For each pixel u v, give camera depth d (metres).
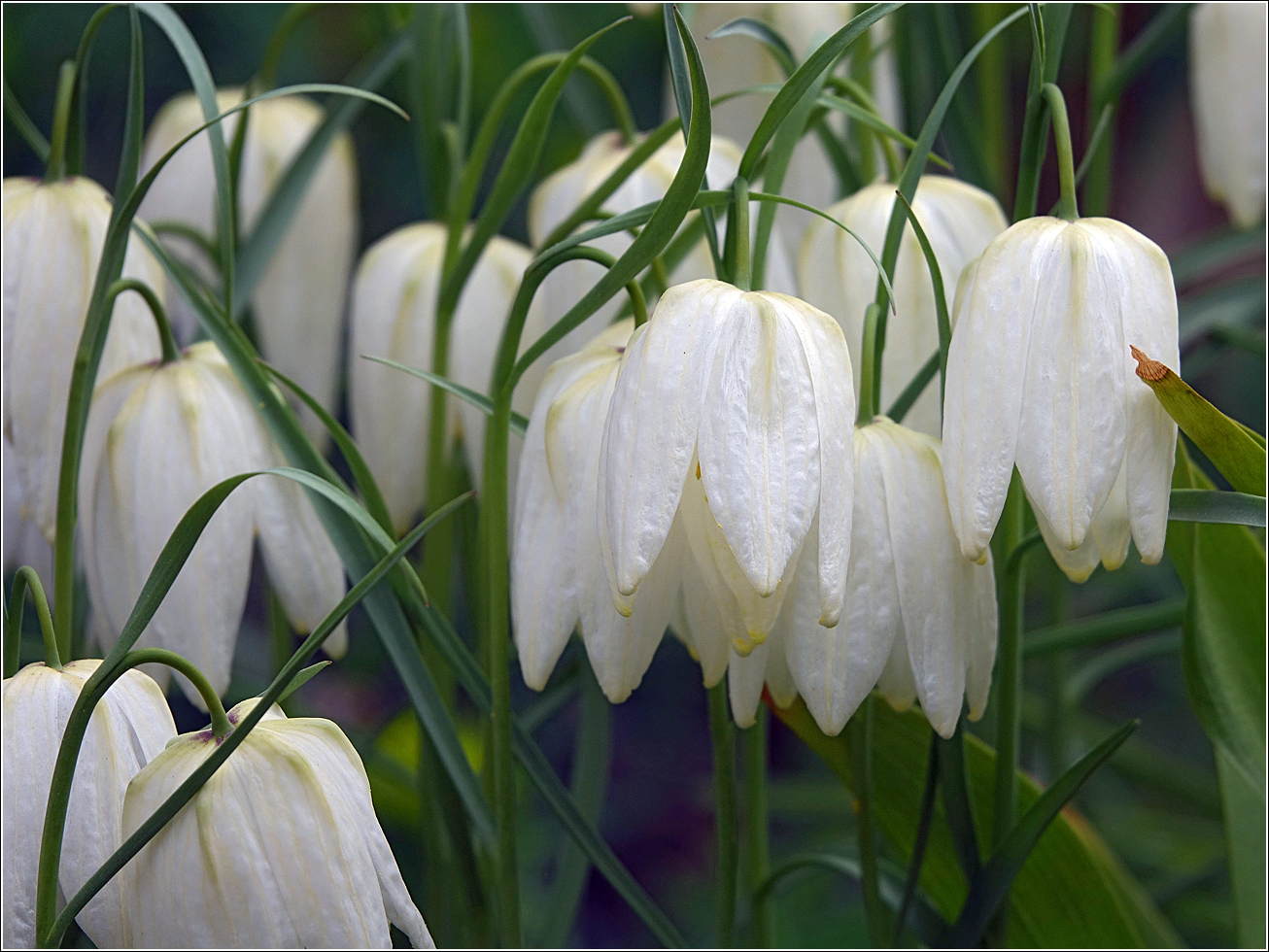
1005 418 0.56
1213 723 0.61
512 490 0.62
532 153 0.61
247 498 0.61
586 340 0.63
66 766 0.55
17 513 0.61
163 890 0.55
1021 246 0.56
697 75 0.55
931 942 0.62
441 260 0.67
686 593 0.58
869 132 0.65
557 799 0.61
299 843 0.55
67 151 0.62
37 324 0.61
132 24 0.58
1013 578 0.60
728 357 0.55
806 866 0.63
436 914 0.65
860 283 0.61
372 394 0.67
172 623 0.60
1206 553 0.60
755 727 0.64
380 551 0.60
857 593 0.57
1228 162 0.67
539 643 0.58
